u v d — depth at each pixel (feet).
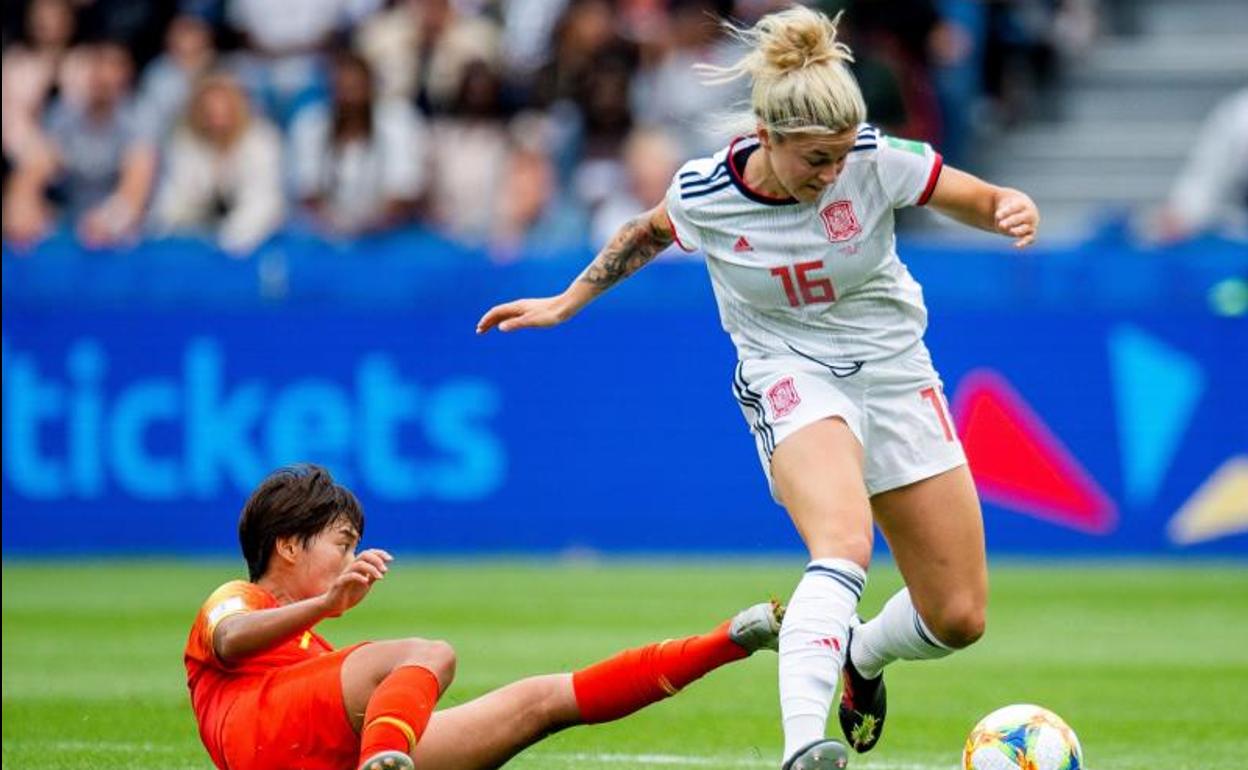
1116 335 148.46
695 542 154.51
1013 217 62.49
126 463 158.51
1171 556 148.97
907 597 67.92
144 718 83.41
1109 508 149.28
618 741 77.41
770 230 63.31
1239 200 168.96
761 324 65.16
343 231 171.83
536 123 178.29
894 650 68.69
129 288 158.40
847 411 63.05
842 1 183.32
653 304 154.10
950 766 72.64
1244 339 147.33
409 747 53.93
